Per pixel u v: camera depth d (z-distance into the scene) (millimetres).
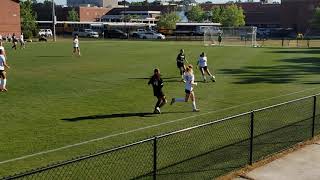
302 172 10953
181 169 10805
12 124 14812
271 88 22953
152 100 19266
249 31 70500
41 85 23391
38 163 10914
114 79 25766
